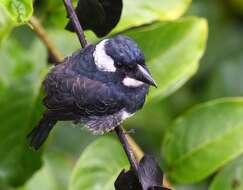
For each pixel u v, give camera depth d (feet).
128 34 34.96
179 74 34.73
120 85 32.60
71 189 32.91
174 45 35.04
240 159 36.24
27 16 28.14
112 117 33.14
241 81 44.39
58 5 35.55
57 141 42.75
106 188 33.12
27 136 32.76
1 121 35.73
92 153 33.45
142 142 43.21
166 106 43.34
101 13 30.63
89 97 31.89
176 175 34.58
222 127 34.35
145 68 32.53
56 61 34.96
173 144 34.71
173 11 34.50
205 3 45.62
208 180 42.86
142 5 34.42
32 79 36.24
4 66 36.24
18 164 35.65
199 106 34.63
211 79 44.45
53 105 31.53
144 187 28.12
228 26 45.78
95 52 32.32
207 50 44.98
